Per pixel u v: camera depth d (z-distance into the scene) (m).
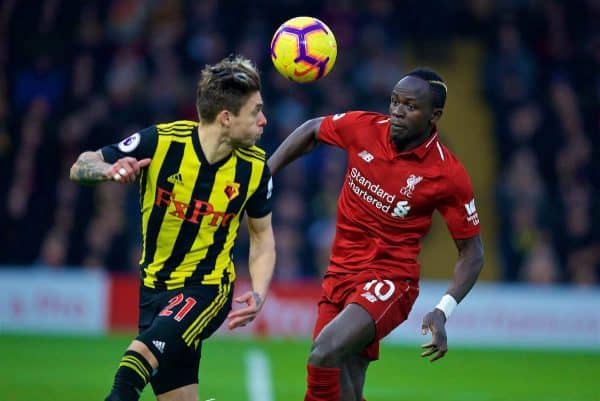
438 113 22.61
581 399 35.28
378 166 22.84
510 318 48.53
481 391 36.28
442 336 21.75
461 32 62.41
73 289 47.25
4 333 45.97
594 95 60.12
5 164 52.12
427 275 57.28
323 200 51.19
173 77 55.22
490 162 60.53
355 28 59.56
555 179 55.78
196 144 20.39
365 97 56.56
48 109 54.44
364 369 23.62
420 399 34.44
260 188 20.98
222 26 58.62
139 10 58.66
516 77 59.53
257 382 36.09
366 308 22.28
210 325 20.58
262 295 20.95
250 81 20.09
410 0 61.97
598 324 48.62
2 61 56.31
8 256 49.91
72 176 19.94
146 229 20.69
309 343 46.25
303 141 24.30
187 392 20.86
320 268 49.84
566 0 63.12
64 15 58.03
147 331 19.94
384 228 22.97
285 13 59.62
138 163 19.36
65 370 37.22
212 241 20.69
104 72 55.91
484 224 58.59
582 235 52.19
